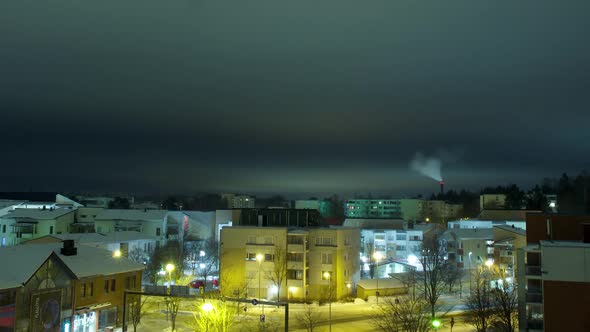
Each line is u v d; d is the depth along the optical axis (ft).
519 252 170.50
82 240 302.04
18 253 169.68
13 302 152.25
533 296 164.04
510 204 564.71
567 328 152.35
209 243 373.61
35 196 566.77
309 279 275.18
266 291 270.67
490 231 365.81
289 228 284.82
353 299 268.41
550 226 182.19
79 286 178.29
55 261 169.27
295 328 200.23
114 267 193.88
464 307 238.48
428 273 279.49
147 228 383.24
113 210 403.54
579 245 156.56
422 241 397.39
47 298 163.53
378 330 195.31
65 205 443.32
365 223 461.78
